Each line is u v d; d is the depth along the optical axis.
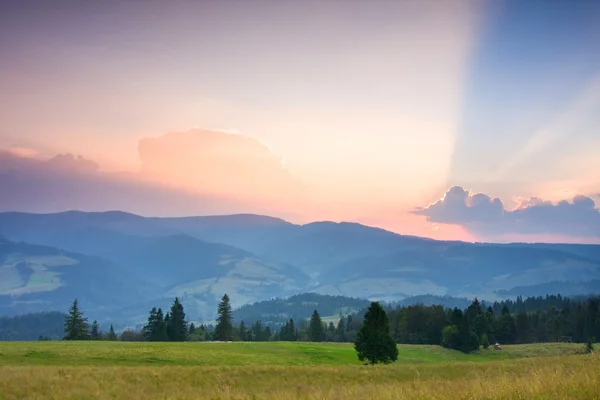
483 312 132.75
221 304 130.62
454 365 46.75
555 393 12.69
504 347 114.19
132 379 34.03
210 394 20.45
